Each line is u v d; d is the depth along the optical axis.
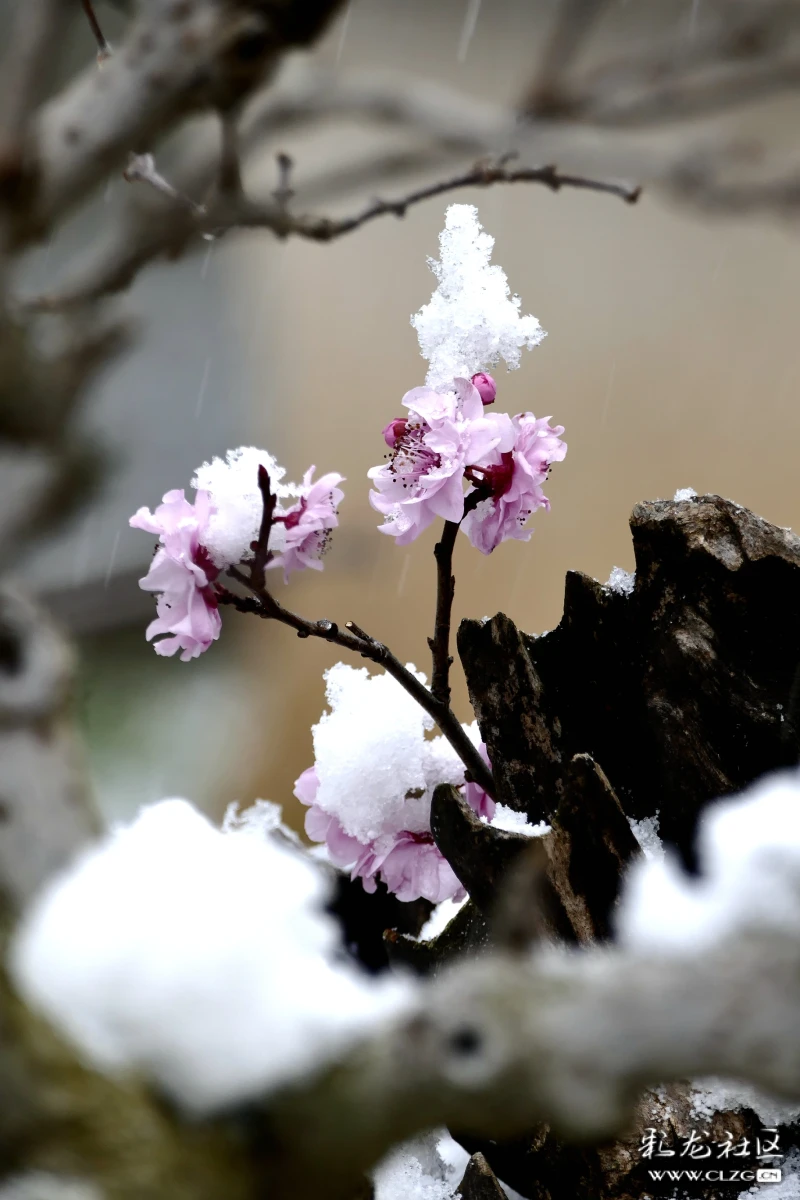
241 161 1.87
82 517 1.78
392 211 1.92
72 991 1.56
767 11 1.87
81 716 1.77
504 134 1.89
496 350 1.88
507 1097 1.54
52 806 1.71
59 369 1.78
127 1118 1.50
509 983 1.57
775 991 1.49
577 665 1.88
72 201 1.80
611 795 1.83
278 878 1.71
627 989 1.52
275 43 1.80
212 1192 1.51
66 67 2.07
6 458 1.77
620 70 1.89
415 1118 1.57
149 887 1.62
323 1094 1.58
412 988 1.76
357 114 1.88
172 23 1.80
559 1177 1.84
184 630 1.88
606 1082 1.51
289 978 1.63
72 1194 1.42
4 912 1.63
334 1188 1.64
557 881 1.83
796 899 1.57
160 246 1.85
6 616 1.76
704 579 1.86
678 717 1.86
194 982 1.55
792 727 1.85
